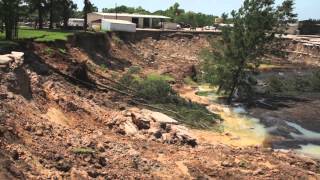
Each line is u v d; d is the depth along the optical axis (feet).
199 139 139.23
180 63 294.46
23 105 108.27
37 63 149.28
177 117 159.43
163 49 338.54
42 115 112.37
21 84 115.96
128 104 161.48
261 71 312.50
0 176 70.49
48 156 90.27
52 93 130.62
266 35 228.84
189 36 362.94
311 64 348.59
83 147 102.01
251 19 221.66
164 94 175.73
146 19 405.59
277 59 347.97
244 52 217.56
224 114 185.37
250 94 225.76
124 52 288.71
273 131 163.12
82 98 143.13
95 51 249.34
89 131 119.44
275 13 227.61
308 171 117.50
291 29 475.31
